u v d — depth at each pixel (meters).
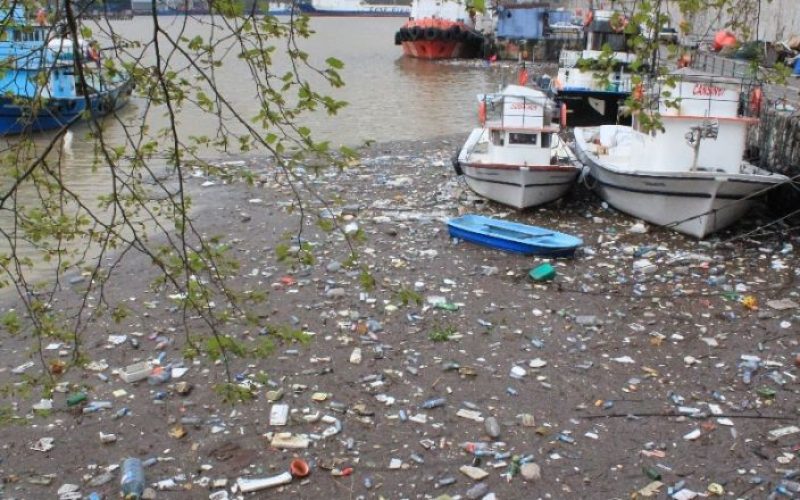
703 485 7.02
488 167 15.52
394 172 19.73
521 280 12.09
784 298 11.28
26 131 4.64
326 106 4.23
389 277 12.20
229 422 8.12
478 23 57.72
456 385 8.88
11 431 7.89
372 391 8.74
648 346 9.84
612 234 14.43
